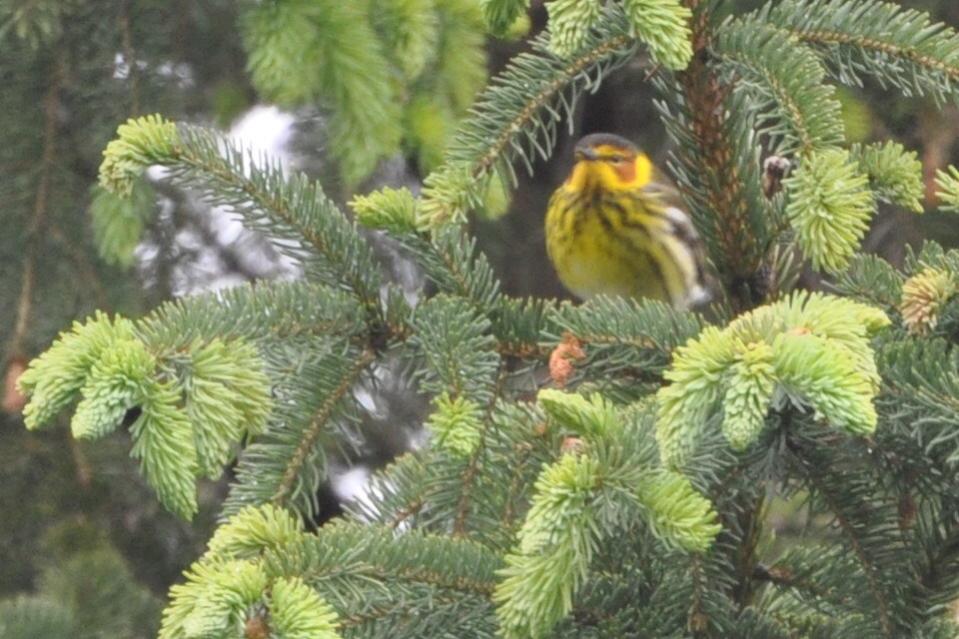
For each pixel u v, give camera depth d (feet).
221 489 28.43
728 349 23.73
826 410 23.65
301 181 24.59
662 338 24.38
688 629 24.23
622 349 24.39
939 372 24.11
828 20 24.39
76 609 25.80
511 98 24.44
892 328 24.41
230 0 25.94
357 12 25.26
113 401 23.94
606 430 23.89
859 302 24.48
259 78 25.29
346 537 24.07
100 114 25.63
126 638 25.80
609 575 24.27
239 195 24.58
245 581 23.80
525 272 30.37
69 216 25.67
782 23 24.41
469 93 25.46
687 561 24.27
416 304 24.58
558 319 24.39
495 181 25.48
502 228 30.12
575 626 24.22
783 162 24.63
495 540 24.36
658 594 24.25
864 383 23.66
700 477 24.06
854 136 27.09
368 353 24.57
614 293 26.32
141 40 25.66
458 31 25.45
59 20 25.54
